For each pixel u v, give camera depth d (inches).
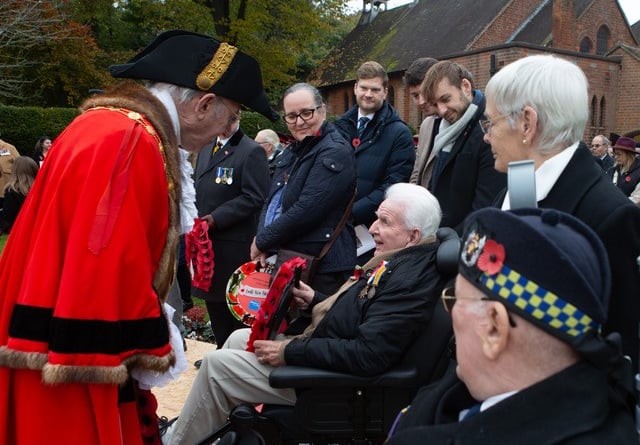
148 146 65.6
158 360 64.5
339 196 124.3
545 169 64.3
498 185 109.3
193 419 97.4
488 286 41.7
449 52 1182.3
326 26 855.1
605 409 40.7
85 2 840.9
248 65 76.4
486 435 41.1
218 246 151.1
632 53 1026.7
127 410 69.0
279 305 97.1
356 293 94.7
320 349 87.2
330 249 125.8
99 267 60.5
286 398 94.7
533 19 1186.6
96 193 61.6
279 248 126.5
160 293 69.1
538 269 40.1
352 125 158.7
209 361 96.5
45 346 60.2
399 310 84.9
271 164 221.0
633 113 1032.2
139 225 63.3
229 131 78.6
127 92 70.0
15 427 63.6
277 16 824.3
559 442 39.3
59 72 787.4
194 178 165.9
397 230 97.4
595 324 40.6
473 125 115.8
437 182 122.9
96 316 60.2
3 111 594.2
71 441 62.5
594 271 41.6
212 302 153.0
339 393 86.8
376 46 1400.1
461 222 114.4
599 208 61.1
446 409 52.1
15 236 65.5
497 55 913.5
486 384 43.4
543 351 41.0
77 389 62.5
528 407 40.6
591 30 1134.4
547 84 62.9
